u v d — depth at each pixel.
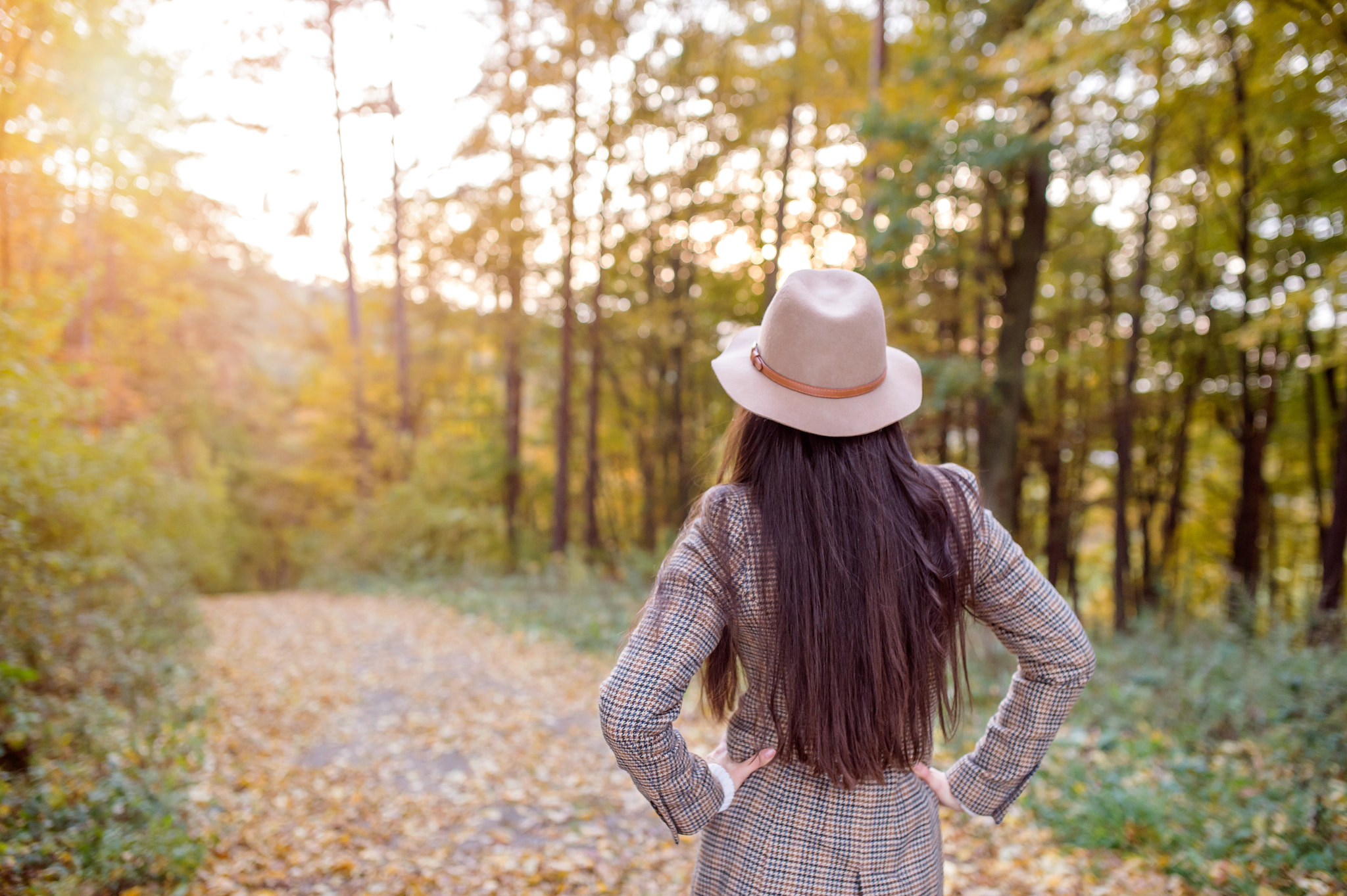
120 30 5.91
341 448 18.95
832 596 1.07
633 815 3.86
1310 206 10.45
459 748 4.87
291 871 3.19
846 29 12.68
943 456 11.65
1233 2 6.45
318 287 19.23
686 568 1.11
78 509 4.80
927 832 1.22
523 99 14.80
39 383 4.41
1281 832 3.12
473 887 3.14
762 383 1.16
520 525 18.14
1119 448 12.37
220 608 10.55
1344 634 5.11
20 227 6.35
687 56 13.57
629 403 17.92
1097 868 3.08
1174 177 11.92
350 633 8.60
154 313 14.05
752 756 1.18
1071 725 4.74
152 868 2.89
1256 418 12.66
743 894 1.15
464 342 18.70
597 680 6.62
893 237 8.55
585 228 15.24
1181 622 7.08
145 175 7.38
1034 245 9.62
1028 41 7.35
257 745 4.72
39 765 3.36
